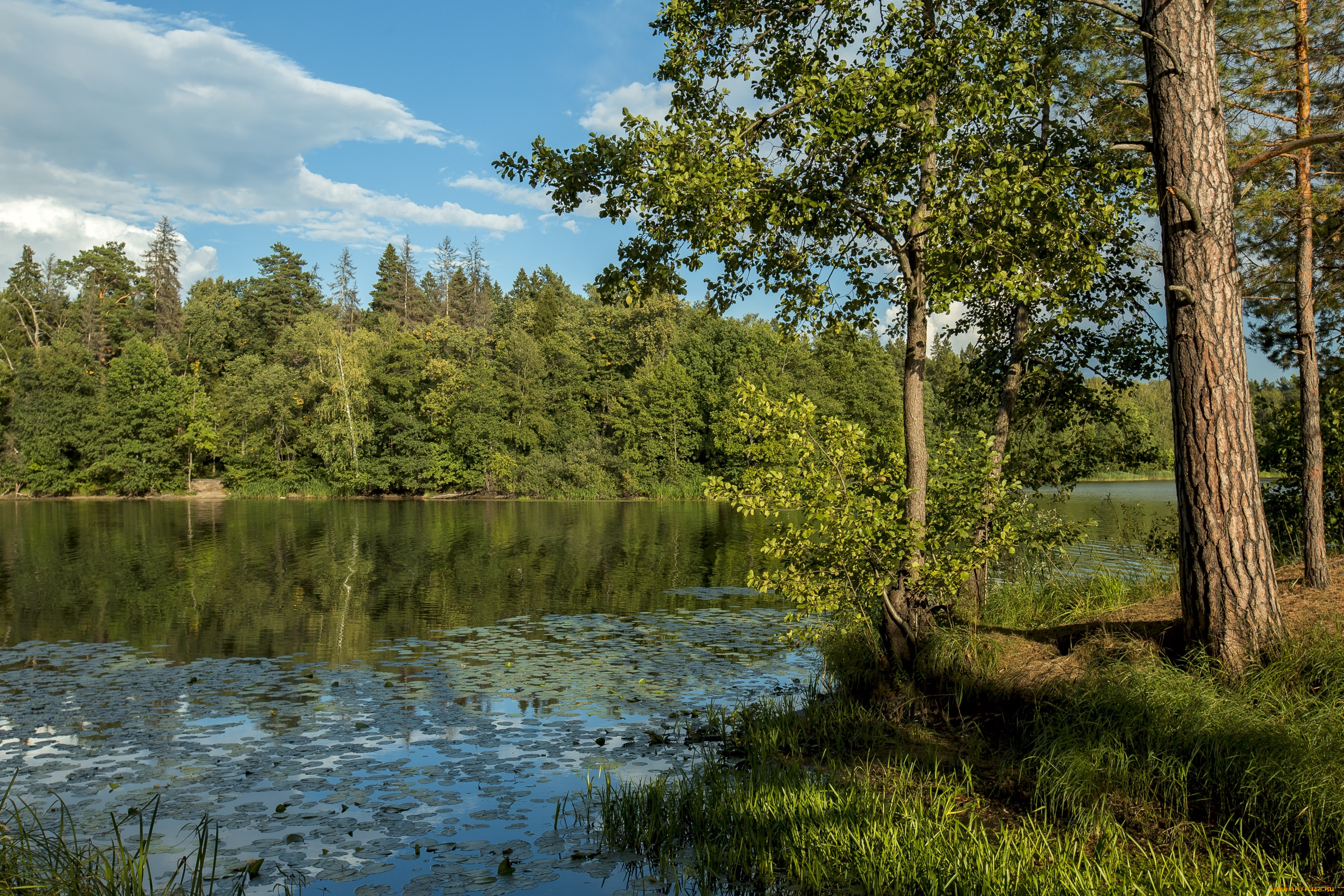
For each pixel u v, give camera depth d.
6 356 64.62
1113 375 11.48
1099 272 8.10
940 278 7.99
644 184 7.91
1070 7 9.35
